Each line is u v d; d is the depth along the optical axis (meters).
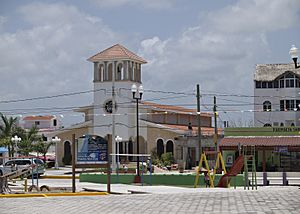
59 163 81.25
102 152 30.25
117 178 42.94
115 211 18.81
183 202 21.33
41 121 127.31
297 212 17.17
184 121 88.06
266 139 59.47
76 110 82.12
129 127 78.62
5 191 29.28
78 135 81.31
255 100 79.06
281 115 77.94
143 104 80.19
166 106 88.06
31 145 78.69
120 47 81.19
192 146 72.19
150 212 18.27
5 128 78.62
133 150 78.62
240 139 60.03
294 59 24.59
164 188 33.00
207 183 37.38
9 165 52.50
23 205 21.31
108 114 74.38
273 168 59.38
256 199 21.84
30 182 43.56
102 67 81.00
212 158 59.69
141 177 41.59
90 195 27.16
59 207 20.44
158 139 77.62
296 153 59.34
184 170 64.56
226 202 20.89
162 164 71.00
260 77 79.25
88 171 50.06
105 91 80.25
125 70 79.44
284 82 77.81
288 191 27.05
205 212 17.83
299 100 77.25
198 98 56.44
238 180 38.25
